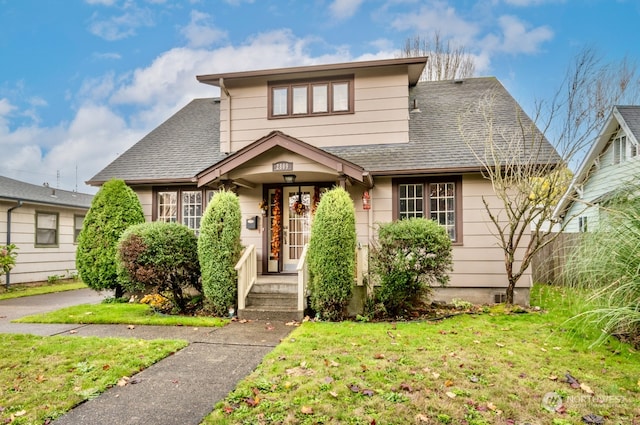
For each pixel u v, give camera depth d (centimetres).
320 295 661
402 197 870
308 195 932
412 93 1152
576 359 440
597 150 1109
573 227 1298
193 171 952
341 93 973
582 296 468
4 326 634
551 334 539
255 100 1008
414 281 674
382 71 956
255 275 779
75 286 1271
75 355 461
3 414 317
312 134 973
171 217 976
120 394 359
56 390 362
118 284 891
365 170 772
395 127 941
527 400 338
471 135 913
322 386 364
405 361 432
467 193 838
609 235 438
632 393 354
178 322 648
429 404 330
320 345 496
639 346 472
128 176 965
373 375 392
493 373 399
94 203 906
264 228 934
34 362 437
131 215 904
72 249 1497
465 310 729
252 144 784
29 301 950
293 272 921
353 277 669
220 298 703
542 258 920
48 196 1462
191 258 746
